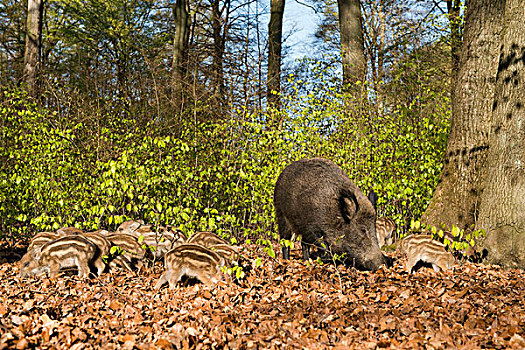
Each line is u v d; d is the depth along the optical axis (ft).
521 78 23.39
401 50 39.96
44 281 20.70
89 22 86.69
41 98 39.45
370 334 13.92
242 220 31.37
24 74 50.62
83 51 85.25
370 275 20.80
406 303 16.71
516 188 23.27
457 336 13.58
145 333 14.52
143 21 90.74
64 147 29.84
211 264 20.17
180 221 26.76
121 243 23.86
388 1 62.54
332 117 33.81
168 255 20.06
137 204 28.99
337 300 17.34
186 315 15.81
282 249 26.05
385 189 29.17
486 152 26.73
